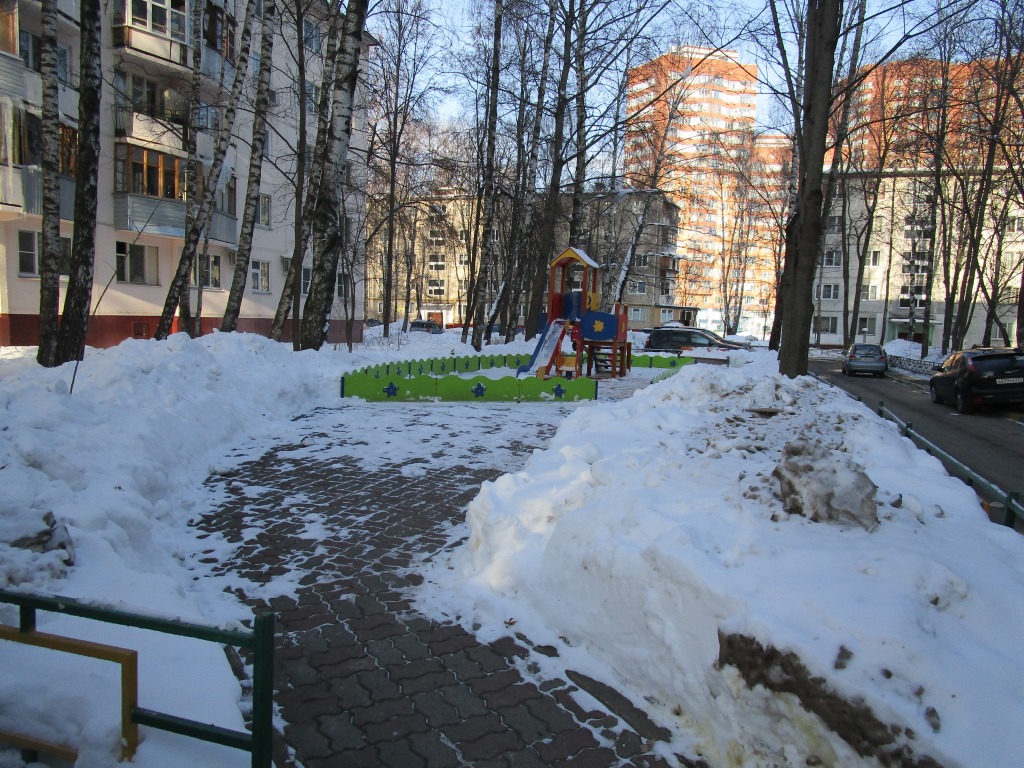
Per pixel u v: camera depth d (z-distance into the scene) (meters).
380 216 27.81
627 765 2.83
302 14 17.33
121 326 23.05
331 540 5.38
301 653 3.69
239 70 16.22
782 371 10.18
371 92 22.77
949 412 16.91
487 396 13.11
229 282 27.66
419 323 47.66
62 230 20.72
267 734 2.34
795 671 2.45
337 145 14.45
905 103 29.36
